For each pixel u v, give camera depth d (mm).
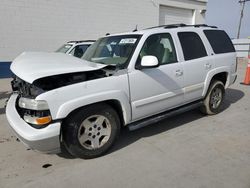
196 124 4750
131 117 3754
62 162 3445
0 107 6117
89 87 3250
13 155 3672
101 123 3496
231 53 5516
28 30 10766
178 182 2902
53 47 11562
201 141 3986
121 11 13492
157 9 15055
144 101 3842
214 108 5199
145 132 4406
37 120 3004
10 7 10180
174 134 4297
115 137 3650
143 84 3787
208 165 3250
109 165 3326
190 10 17125
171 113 4359
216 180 2916
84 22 12266
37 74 3000
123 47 4020
